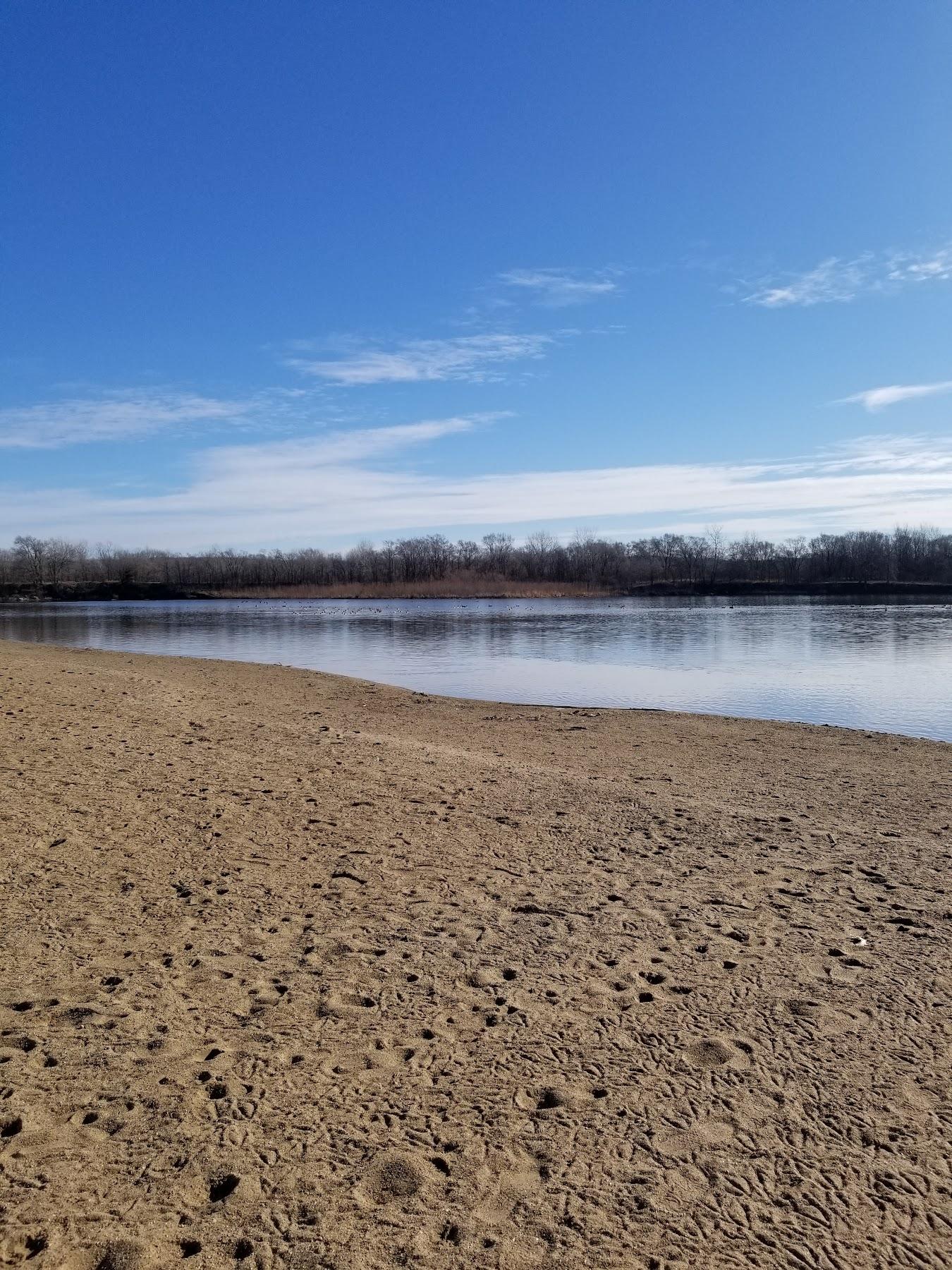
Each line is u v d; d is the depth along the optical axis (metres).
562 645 37.16
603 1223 3.20
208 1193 3.30
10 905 5.95
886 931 6.00
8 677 16.14
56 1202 3.21
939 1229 3.18
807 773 11.87
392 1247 3.05
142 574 109.25
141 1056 4.21
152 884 6.52
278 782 9.66
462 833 8.27
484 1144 3.63
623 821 8.91
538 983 5.14
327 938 5.74
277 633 45.53
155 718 13.05
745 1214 3.25
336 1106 3.87
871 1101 3.97
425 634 44.16
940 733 16.69
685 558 112.88
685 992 5.05
